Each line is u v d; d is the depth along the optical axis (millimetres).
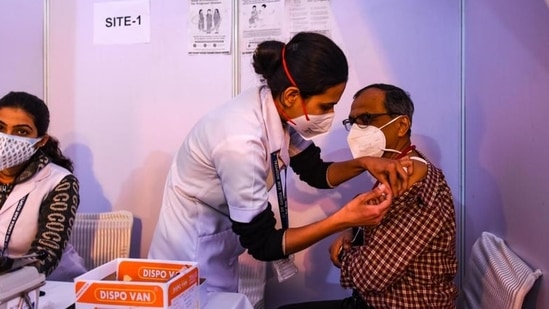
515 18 1236
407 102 1271
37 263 1091
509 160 1294
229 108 1139
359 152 1296
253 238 1053
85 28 2088
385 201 1005
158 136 2043
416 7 1788
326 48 988
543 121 1051
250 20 1914
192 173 1216
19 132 1313
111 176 2098
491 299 1245
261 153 1075
